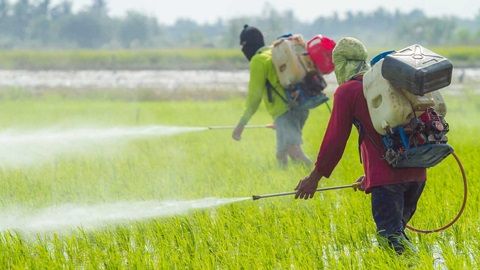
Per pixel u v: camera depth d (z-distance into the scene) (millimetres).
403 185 12000
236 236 13141
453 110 44812
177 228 13758
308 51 20609
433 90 11023
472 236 12914
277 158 21359
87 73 93625
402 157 11422
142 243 13164
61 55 115688
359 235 13242
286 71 20641
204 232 13555
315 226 13711
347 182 17906
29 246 13094
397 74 11039
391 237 11906
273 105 21156
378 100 11500
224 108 46781
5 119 39281
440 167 19516
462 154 22172
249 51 21859
